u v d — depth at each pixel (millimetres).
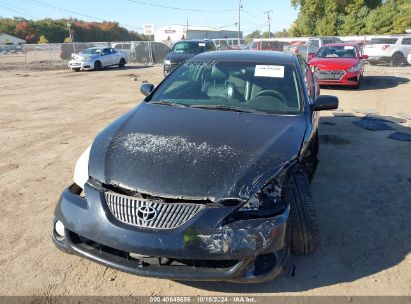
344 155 5766
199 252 2438
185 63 4539
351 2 43219
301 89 3893
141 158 2779
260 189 2578
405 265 3152
